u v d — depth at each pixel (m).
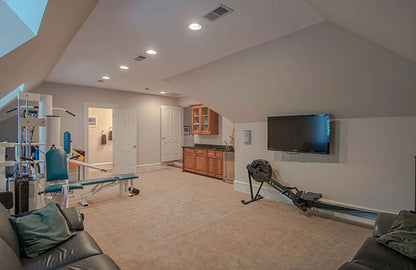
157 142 7.22
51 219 1.82
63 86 5.42
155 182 5.43
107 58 3.47
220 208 3.64
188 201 3.99
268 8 2.08
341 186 3.31
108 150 7.68
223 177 5.50
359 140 3.14
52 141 3.56
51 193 3.37
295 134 3.57
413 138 2.76
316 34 2.45
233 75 3.58
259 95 3.69
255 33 2.60
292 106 3.58
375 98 2.76
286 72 3.05
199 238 2.62
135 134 6.66
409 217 1.76
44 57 2.69
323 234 2.72
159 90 6.32
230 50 3.13
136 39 2.77
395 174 2.88
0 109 4.37
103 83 5.36
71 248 1.65
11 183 2.83
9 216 1.79
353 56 2.44
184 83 4.45
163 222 3.08
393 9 1.29
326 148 3.24
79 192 4.64
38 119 3.03
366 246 1.68
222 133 6.29
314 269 2.03
